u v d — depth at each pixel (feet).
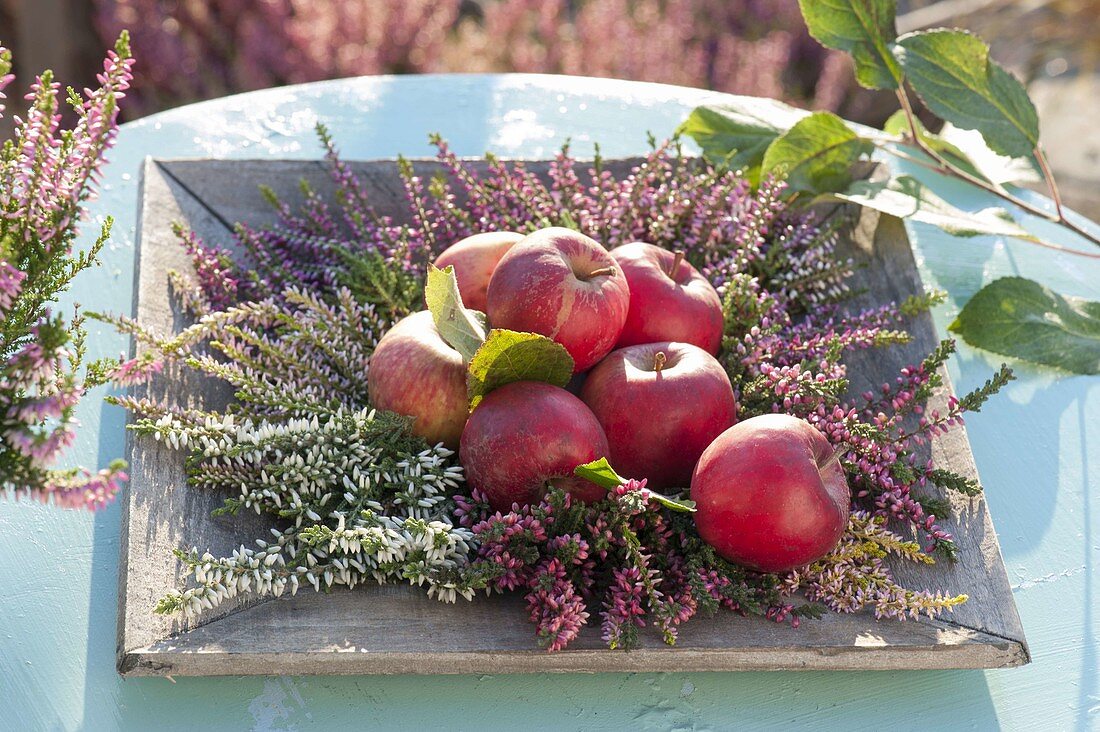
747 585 3.30
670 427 3.35
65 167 3.10
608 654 3.21
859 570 3.33
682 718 3.25
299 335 3.53
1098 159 9.13
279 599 3.23
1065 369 3.95
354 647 3.17
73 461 3.56
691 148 4.49
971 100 4.08
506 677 3.29
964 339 3.98
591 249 3.44
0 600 3.35
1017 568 3.55
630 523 3.32
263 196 3.97
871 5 4.12
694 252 3.85
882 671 3.34
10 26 7.98
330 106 4.61
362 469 3.37
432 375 3.38
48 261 3.10
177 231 3.72
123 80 3.09
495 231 3.78
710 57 8.74
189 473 3.37
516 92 4.71
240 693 3.24
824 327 3.77
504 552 3.25
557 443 3.26
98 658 3.28
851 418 3.46
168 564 3.24
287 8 7.68
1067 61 9.82
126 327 3.40
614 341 3.45
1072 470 3.74
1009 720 3.29
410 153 4.45
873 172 4.11
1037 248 4.32
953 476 3.43
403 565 3.26
